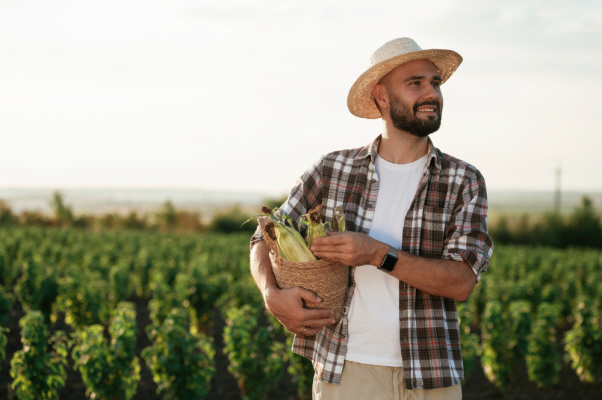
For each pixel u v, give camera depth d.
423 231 2.10
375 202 2.19
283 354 6.44
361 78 2.21
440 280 1.88
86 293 8.87
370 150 2.24
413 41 2.17
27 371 5.11
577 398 6.79
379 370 2.05
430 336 2.01
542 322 7.23
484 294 10.77
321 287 1.88
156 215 50.94
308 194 2.33
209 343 5.95
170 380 5.64
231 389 6.74
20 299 9.55
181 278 9.84
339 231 2.00
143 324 10.16
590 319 7.25
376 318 2.06
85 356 5.20
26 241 21.09
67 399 6.06
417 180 2.17
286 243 1.90
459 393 2.06
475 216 2.04
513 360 6.92
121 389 5.34
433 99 2.07
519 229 43.50
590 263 17.75
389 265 1.88
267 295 1.94
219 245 21.77
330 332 2.13
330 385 2.12
